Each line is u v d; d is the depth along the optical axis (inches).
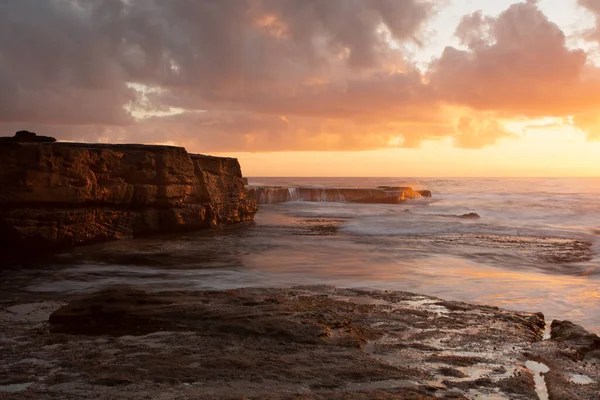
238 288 533.0
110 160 922.7
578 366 308.0
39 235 770.8
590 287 568.7
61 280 597.9
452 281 599.2
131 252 795.4
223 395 244.7
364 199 2365.9
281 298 458.0
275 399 239.0
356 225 1321.4
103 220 895.1
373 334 365.1
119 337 347.9
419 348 334.3
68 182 823.7
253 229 1195.3
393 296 496.7
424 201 2484.0
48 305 463.2
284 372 277.9
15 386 258.1
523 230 1224.8
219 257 771.4
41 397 243.3
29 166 777.6
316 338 340.5
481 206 2140.7
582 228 1309.1
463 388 265.1
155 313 392.5
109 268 675.4
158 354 308.5
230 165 1349.7
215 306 412.5
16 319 408.5
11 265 687.1
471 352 328.2
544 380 287.4
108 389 253.4
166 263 716.7
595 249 917.2
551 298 514.9
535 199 2677.2
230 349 319.0
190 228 1112.8
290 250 852.0
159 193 1027.3
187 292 470.6
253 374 274.7
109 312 392.2
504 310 449.4
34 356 306.2
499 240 1028.5
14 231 751.1
